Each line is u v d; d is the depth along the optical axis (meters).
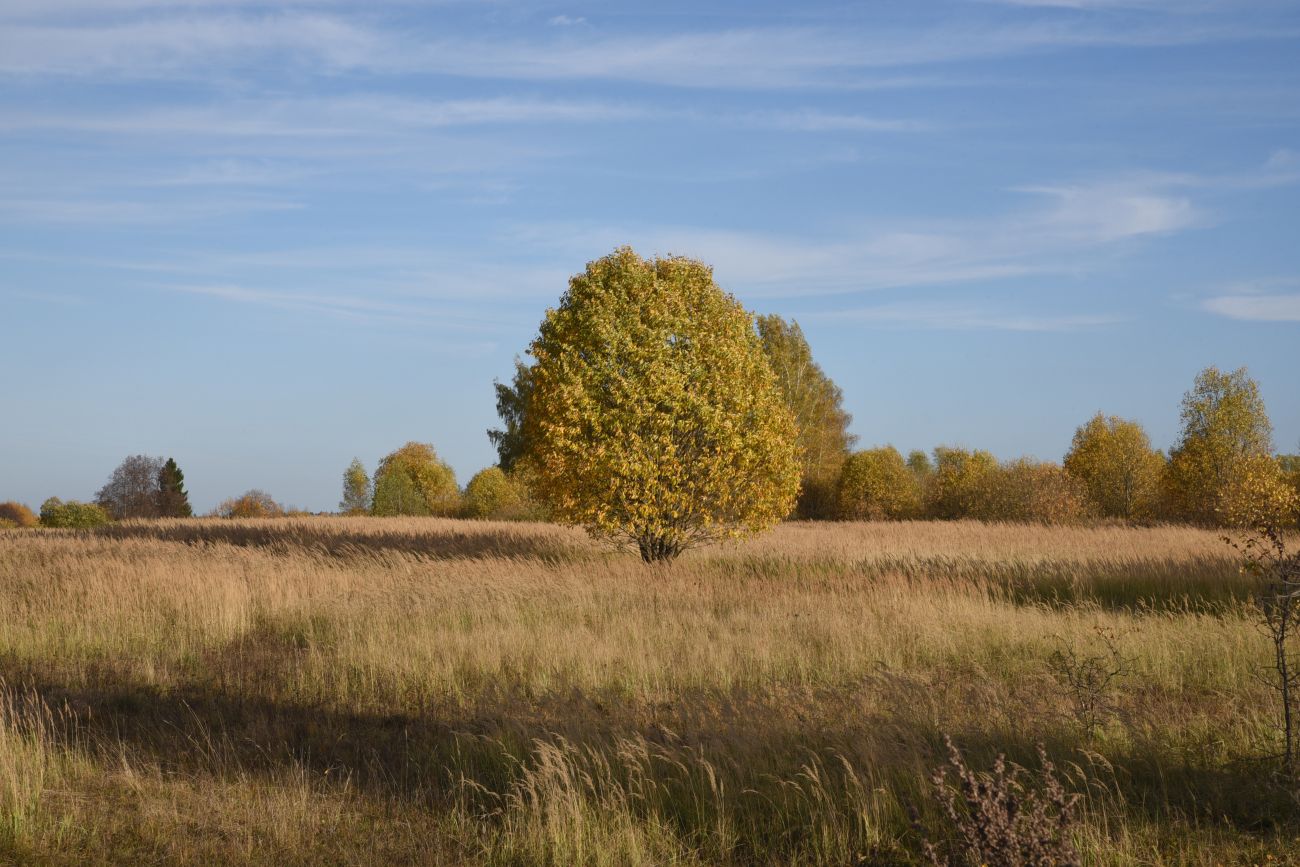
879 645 12.21
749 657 11.56
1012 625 13.12
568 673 11.10
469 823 6.95
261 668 12.28
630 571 19.03
